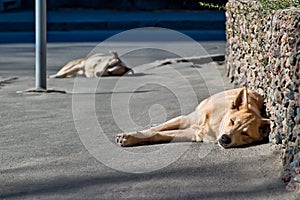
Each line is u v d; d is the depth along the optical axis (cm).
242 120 810
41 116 1097
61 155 819
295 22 706
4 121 1054
